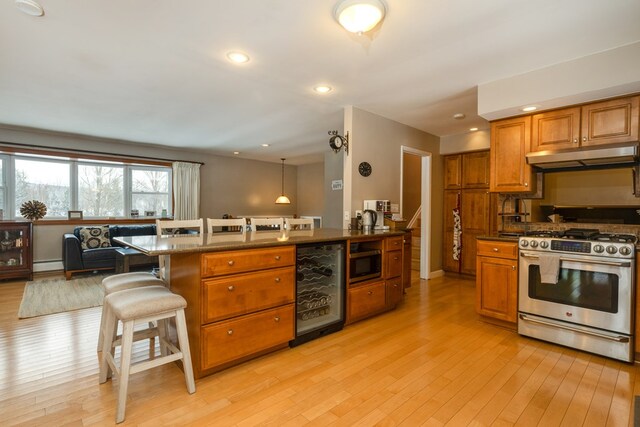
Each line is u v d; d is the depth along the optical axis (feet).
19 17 6.67
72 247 16.08
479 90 10.25
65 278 16.29
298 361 7.75
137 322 5.80
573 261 8.45
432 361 7.82
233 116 14.12
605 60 8.00
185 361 6.30
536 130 10.05
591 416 5.74
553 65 8.80
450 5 6.22
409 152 15.42
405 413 5.82
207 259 6.70
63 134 17.60
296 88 10.68
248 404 6.05
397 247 11.71
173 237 9.06
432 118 13.93
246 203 25.95
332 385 6.72
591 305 8.25
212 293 6.77
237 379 6.91
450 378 7.04
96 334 9.33
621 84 7.80
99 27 7.07
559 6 6.23
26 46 7.93
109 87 10.68
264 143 20.04
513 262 9.73
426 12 6.45
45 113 13.70
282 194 28.35
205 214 23.71
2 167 17.03
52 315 10.93
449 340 9.09
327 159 23.31
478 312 10.53
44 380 6.84
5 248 15.33
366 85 10.41
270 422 5.54
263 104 12.41
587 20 6.70
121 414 5.50
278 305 8.00
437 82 10.11
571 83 8.51
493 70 9.22
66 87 10.66
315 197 27.96
